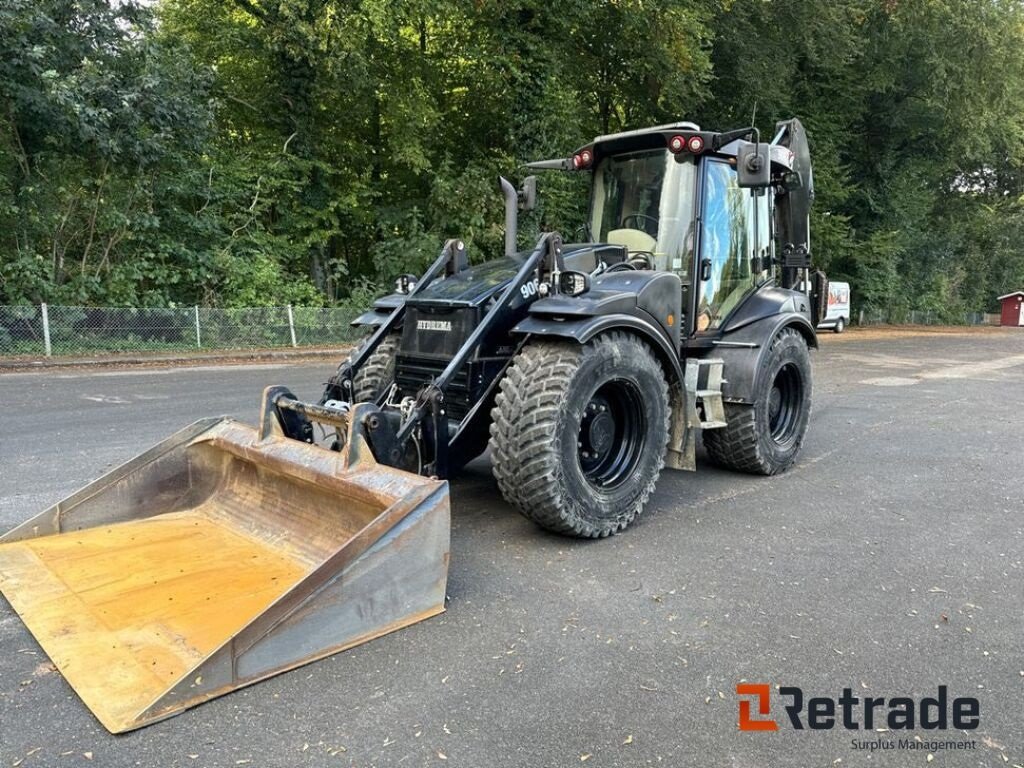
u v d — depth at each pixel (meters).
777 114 22.38
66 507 3.79
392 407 4.18
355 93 16.97
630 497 4.19
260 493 3.89
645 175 5.27
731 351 5.34
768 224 6.02
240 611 2.94
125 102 12.20
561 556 3.84
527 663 2.75
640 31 17.50
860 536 4.26
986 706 2.54
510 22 16.56
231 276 14.73
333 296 17.38
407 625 3.02
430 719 2.38
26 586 3.16
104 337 12.56
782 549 4.02
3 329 11.62
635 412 4.26
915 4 23.02
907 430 7.57
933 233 33.97
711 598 3.36
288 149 16.81
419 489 3.04
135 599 3.05
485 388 4.16
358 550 2.83
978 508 4.86
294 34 14.84
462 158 18.98
